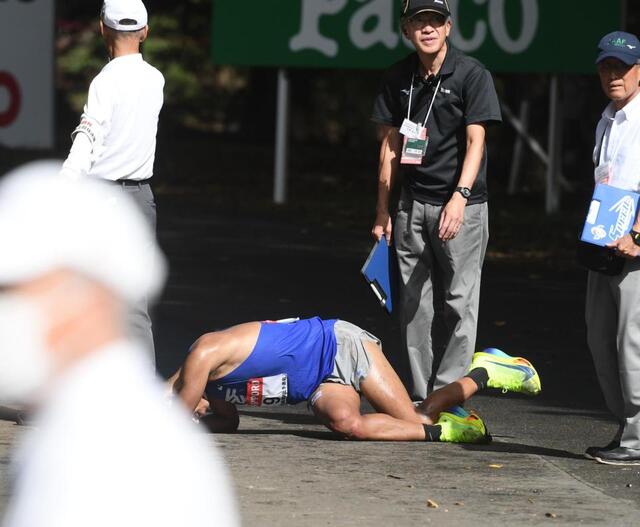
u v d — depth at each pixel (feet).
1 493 59.36
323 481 67.21
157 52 470.39
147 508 16.47
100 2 489.67
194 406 77.20
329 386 79.71
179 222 229.66
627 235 70.64
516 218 252.01
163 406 17.33
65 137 395.75
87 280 16.42
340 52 259.19
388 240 87.20
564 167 302.25
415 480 68.39
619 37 72.13
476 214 84.58
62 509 16.31
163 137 429.79
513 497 64.85
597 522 59.98
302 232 222.89
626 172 72.02
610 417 92.17
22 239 16.17
